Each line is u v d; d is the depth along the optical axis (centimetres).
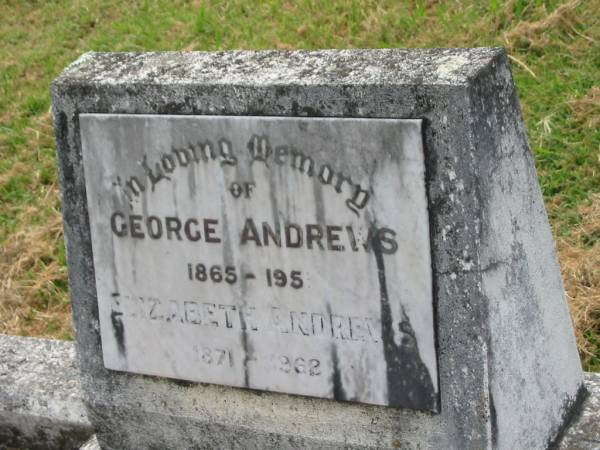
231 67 155
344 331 153
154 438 170
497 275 148
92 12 312
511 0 255
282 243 154
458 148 142
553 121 229
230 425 164
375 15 266
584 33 245
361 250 150
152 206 160
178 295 162
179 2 304
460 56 146
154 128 157
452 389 150
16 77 291
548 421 160
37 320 225
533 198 156
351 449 157
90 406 172
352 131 146
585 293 197
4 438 186
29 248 239
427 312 148
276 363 158
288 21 277
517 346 153
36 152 264
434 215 145
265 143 151
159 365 166
